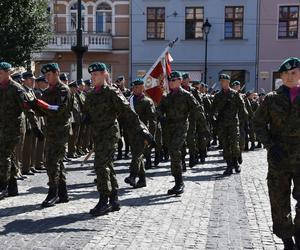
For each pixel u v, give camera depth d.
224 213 7.33
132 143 9.20
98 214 7.06
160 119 8.62
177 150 8.54
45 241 5.84
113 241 5.86
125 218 6.93
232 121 11.01
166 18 32.38
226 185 9.71
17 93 7.79
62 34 32.03
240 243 5.86
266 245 5.80
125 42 32.91
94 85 7.04
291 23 32.19
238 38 32.34
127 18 32.78
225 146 11.12
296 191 5.16
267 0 32.16
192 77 32.56
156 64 11.08
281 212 5.27
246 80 32.53
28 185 9.48
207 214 7.25
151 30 32.62
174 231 6.32
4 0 16.62
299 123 5.06
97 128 7.04
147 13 32.50
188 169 11.94
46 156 7.64
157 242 5.84
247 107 16.08
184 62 32.50
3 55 16.88
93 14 32.69
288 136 5.12
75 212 7.28
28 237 6.00
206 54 30.16
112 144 7.06
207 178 10.56
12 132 7.94
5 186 8.16
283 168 5.17
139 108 10.67
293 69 5.09
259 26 32.22
